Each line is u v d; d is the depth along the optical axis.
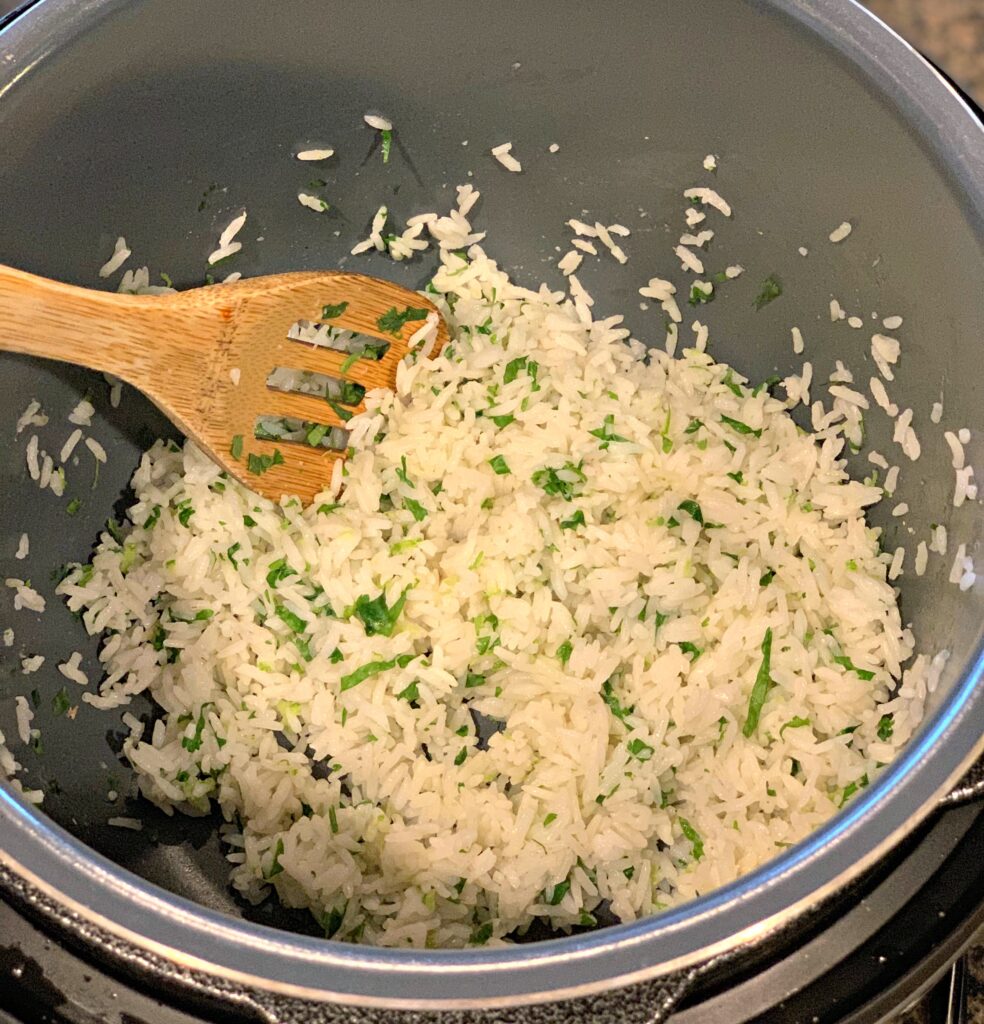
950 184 0.30
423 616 0.37
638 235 0.39
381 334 0.37
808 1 0.31
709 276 0.39
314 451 0.37
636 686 0.36
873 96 0.31
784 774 0.34
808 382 0.38
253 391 0.35
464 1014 0.23
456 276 0.40
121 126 0.33
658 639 0.37
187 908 0.24
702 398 0.40
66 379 0.34
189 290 0.35
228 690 0.36
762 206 0.37
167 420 0.38
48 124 0.31
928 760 0.25
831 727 0.35
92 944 0.24
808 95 0.33
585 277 0.41
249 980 0.23
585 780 0.35
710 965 0.23
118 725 0.36
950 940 0.25
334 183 0.38
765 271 0.38
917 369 0.34
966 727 0.25
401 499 0.38
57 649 0.35
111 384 0.36
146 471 0.37
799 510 0.38
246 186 0.37
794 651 0.36
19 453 0.34
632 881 0.34
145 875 0.34
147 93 0.33
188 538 0.37
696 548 0.38
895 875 0.25
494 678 0.37
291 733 0.36
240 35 0.33
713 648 0.37
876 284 0.35
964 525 0.32
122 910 0.24
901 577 0.35
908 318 0.34
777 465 0.38
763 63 0.33
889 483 0.36
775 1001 0.25
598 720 0.35
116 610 0.36
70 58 0.31
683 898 0.33
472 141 0.38
